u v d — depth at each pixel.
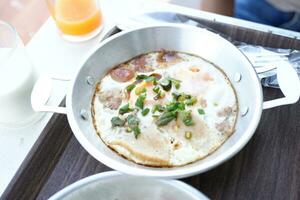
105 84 0.33
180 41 0.34
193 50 0.34
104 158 0.25
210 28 0.37
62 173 0.29
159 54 0.34
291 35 0.36
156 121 0.30
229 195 0.27
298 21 0.46
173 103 0.31
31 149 0.30
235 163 0.28
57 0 0.36
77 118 0.28
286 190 0.27
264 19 0.48
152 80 0.32
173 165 0.28
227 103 0.31
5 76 0.30
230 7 0.49
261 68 0.31
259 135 0.30
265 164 0.28
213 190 0.27
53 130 0.31
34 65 0.34
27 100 0.32
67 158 0.29
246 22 0.38
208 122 0.30
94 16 0.38
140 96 0.31
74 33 0.38
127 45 0.33
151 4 0.42
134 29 0.33
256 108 0.27
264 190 0.27
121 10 0.41
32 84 0.32
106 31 0.39
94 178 0.26
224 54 0.32
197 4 0.54
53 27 0.41
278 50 0.35
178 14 0.39
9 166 0.30
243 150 0.29
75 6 0.36
